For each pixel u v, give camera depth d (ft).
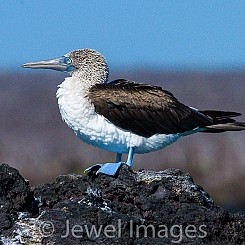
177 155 121.80
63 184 47.57
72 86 51.24
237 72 199.93
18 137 128.88
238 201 112.47
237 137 125.90
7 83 191.83
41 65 52.85
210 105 167.43
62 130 133.28
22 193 44.78
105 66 52.44
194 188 46.47
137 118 51.19
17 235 42.73
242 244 45.83
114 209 45.73
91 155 121.08
